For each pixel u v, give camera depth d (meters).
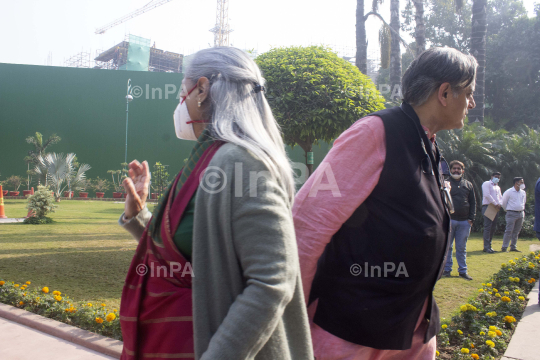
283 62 5.99
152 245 1.08
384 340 1.29
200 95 1.11
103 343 2.92
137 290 1.08
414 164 1.34
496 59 25.61
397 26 13.14
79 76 22.70
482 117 13.55
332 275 1.33
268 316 0.84
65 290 4.31
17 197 20.56
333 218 1.27
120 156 22.83
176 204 1.02
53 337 3.11
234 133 1.01
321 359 1.32
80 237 8.01
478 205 11.37
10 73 22.16
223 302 0.92
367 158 1.31
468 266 6.38
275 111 5.80
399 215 1.30
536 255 6.57
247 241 0.89
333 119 5.84
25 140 22.12
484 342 3.10
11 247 6.70
